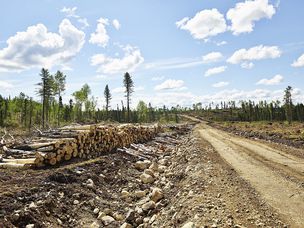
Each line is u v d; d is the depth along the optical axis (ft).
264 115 339.77
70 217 26.81
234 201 25.23
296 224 20.53
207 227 19.40
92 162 44.52
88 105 233.14
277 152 59.11
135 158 57.11
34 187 29.32
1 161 40.47
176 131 159.84
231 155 54.08
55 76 211.00
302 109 299.38
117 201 33.14
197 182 31.01
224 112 545.44
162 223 23.41
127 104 255.29
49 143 43.27
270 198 26.45
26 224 22.85
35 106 228.22
